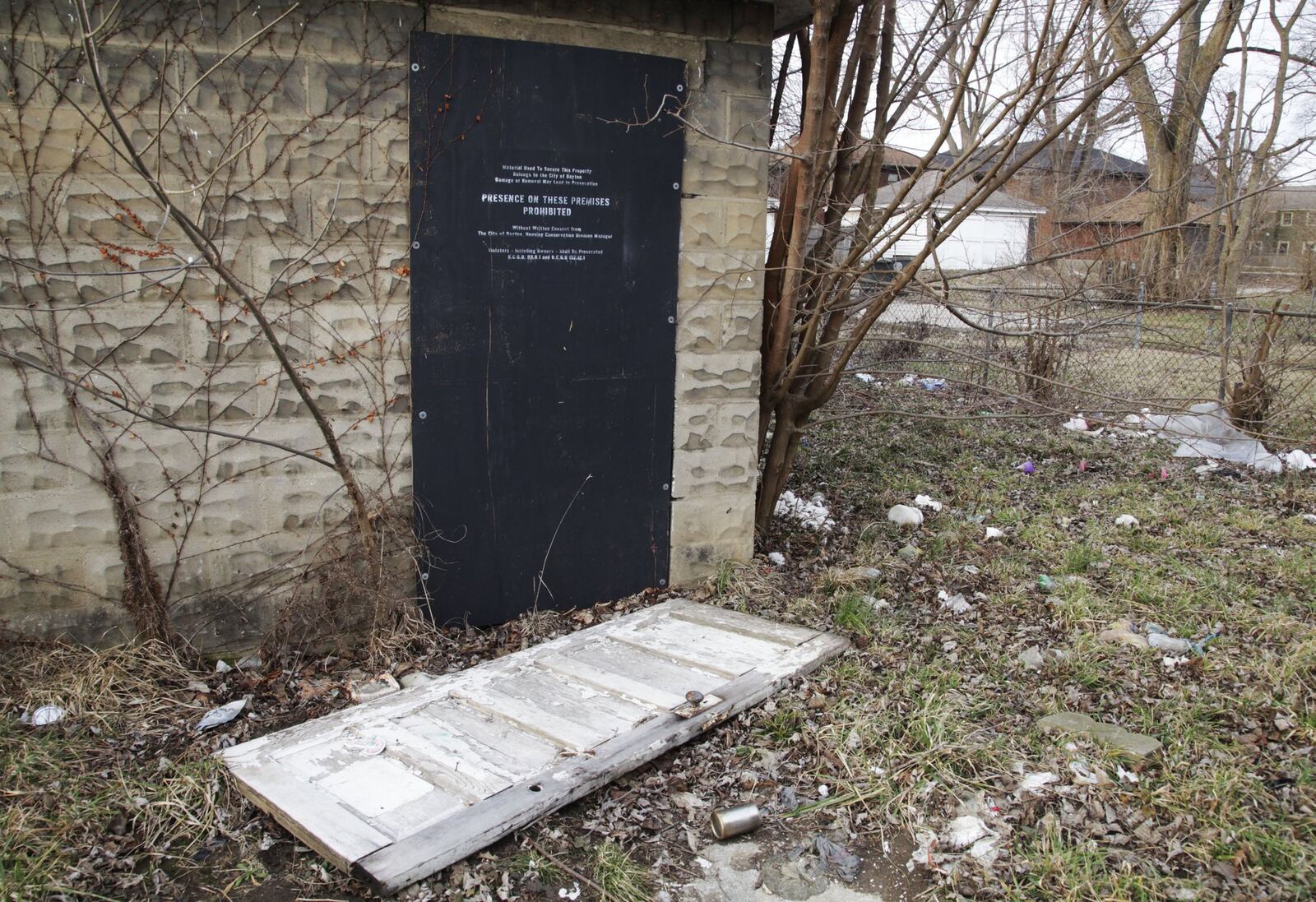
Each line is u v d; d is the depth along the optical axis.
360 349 4.25
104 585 4.02
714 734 3.69
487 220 4.38
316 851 2.94
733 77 4.79
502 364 4.52
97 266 3.82
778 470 5.74
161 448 4.02
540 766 3.28
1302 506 6.91
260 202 3.99
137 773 3.40
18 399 3.80
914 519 6.24
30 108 3.66
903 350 10.93
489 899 2.80
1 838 2.98
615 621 4.59
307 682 4.11
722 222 4.88
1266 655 4.26
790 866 3.02
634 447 4.89
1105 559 5.60
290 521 4.27
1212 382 9.39
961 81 4.26
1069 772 3.40
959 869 2.94
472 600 4.66
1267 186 4.58
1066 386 5.95
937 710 3.77
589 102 4.49
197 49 3.83
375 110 4.11
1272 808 3.18
